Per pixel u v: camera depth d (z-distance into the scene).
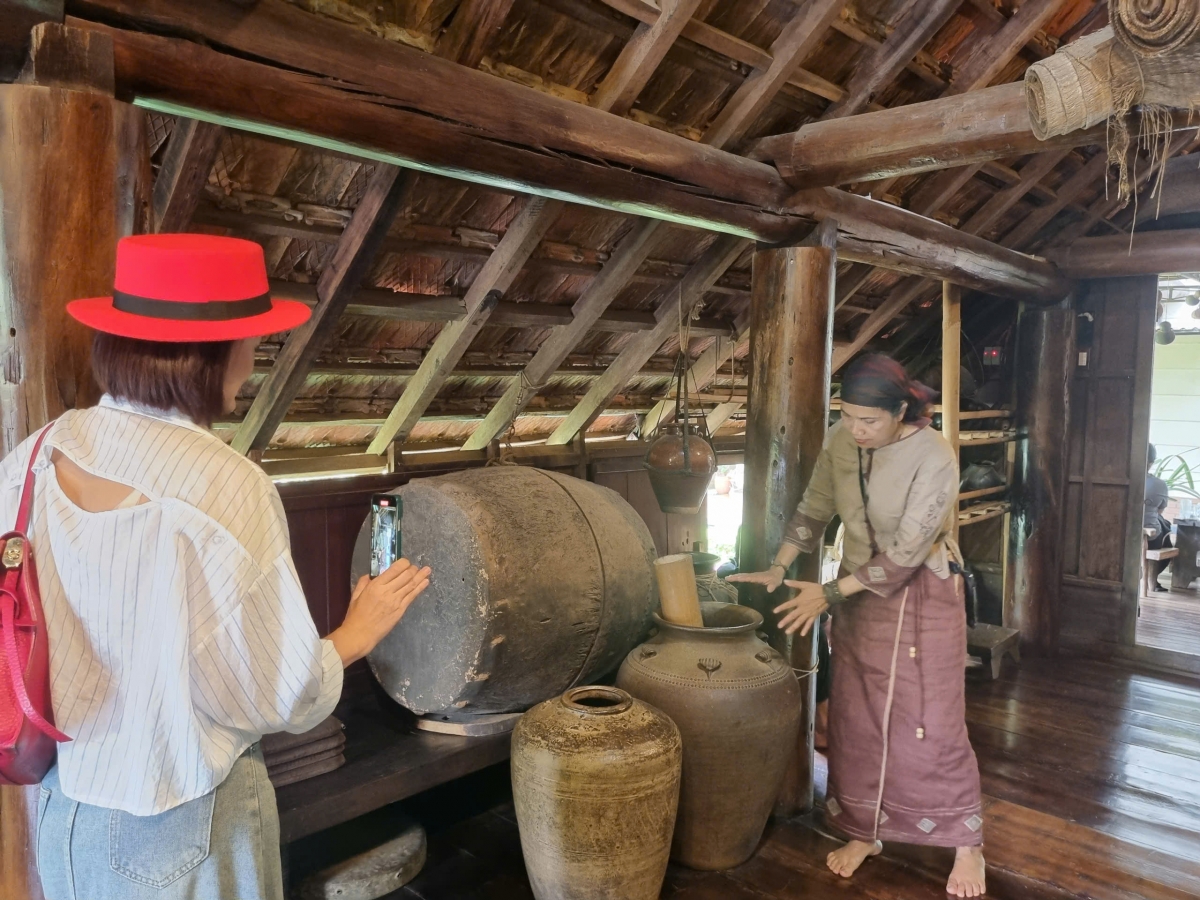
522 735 2.15
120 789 1.03
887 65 2.87
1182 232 4.14
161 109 1.59
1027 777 3.14
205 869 1.07
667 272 3.34
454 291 2.82
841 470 2.40
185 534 1.03
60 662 1.02
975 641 4.34
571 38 2.35
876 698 2.42
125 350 1.07
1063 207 4.28
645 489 4.38
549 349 3.29
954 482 2.22
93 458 1.05
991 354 4.95
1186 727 3.65
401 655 2.53
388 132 1.86
